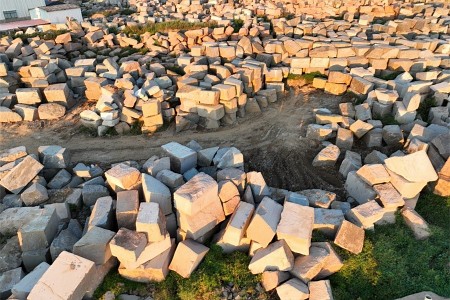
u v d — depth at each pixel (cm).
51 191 838
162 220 652
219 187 711
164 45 1527
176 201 671
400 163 788
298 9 1917
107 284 633
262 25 1605
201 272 648
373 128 1009
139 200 748
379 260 688
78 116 1212
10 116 1188
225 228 697
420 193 848
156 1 2167
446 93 1115
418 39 1451
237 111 1166
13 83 1298
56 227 714
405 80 1191
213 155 897
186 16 1814
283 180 919
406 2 2003
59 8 1975
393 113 1077
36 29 1703
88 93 1284
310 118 1146
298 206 691
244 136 1081
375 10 1881
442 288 653
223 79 1216
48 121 1198
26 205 806
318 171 938
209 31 1558
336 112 1152
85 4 2431
